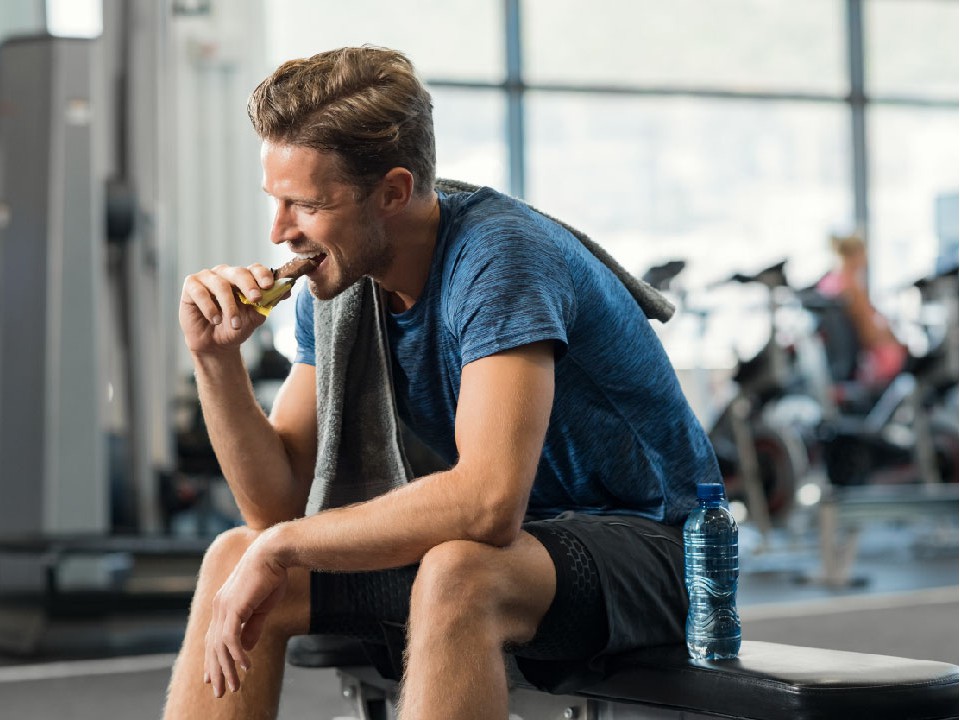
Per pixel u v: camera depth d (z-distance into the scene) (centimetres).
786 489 600
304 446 188
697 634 162
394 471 174
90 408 450
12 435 447
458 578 142
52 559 433
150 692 332
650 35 895
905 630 407
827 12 927
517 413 148
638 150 891
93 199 449
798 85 923
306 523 152
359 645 191
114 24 455
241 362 178
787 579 548
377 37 837
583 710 171
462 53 858
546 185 877
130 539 428
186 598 441
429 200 164
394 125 155
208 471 509
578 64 880
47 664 374
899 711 143
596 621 161
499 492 146
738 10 906
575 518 172
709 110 903
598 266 171
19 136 450
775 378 577
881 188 937
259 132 158
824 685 142
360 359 175
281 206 158
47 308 447
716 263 902
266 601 154
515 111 866
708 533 164
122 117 455
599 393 171
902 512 537
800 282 895
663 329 633
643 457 177
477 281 155
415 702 139
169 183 508
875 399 647
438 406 175
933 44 947
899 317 692
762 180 913
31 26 588
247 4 717
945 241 853
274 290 164
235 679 152
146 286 457
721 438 595
